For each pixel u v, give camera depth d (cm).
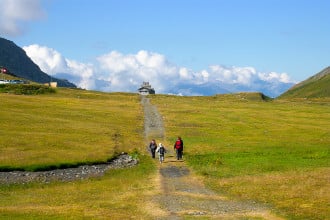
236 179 5138
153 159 7050
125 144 8181
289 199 4000
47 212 3509
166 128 10900
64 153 6644
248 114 14150
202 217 3416
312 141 8856
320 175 5112
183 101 19000
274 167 5991
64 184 5172
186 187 4822
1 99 13525
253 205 3862
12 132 8188
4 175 5391
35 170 5709
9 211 3531
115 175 5775
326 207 3662
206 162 6594
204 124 11638
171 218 3394
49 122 9988
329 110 16150
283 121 12606
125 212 3597
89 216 3391
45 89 19362
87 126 9956
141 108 15088
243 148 7912
